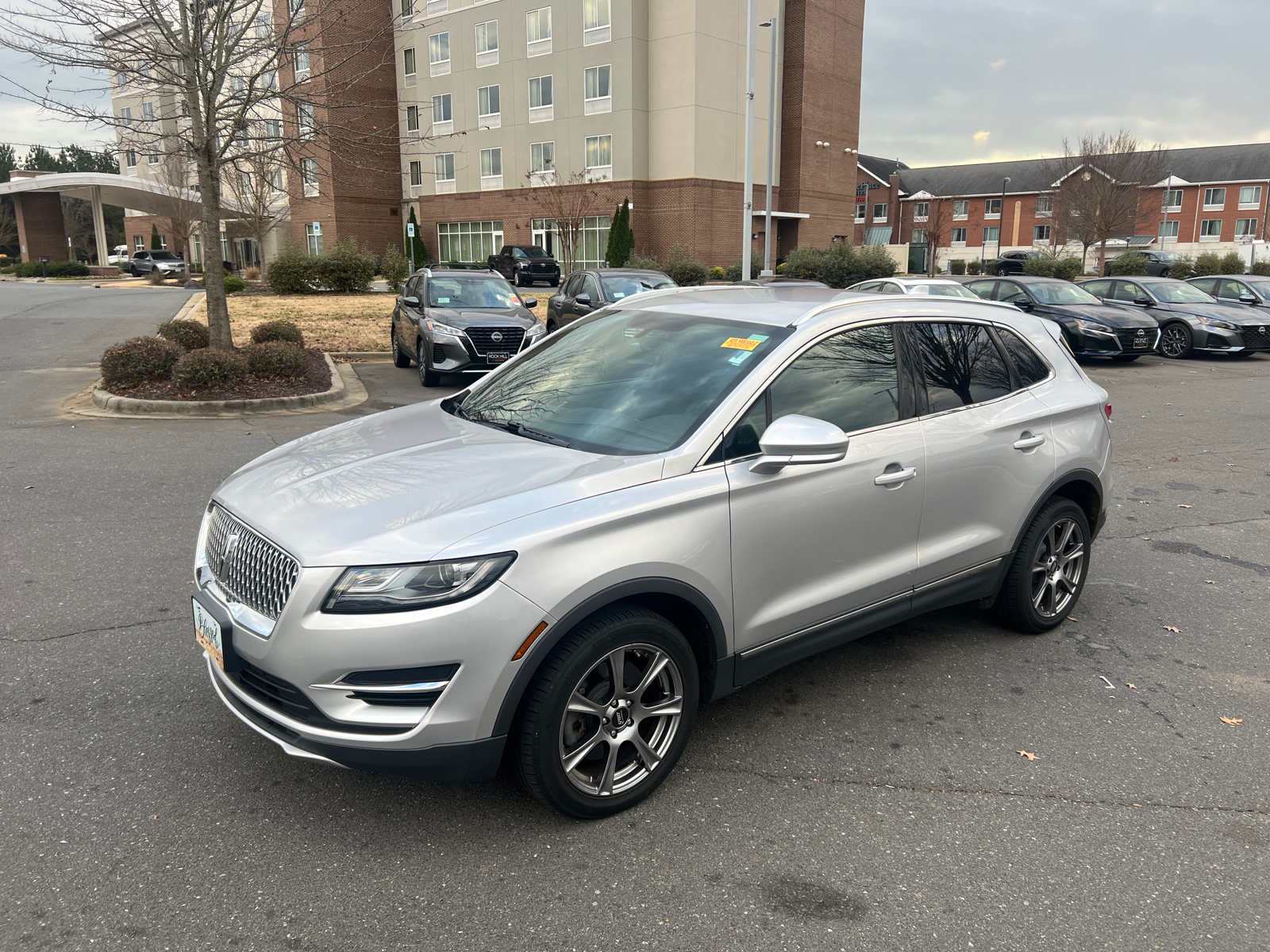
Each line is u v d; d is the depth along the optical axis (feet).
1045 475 14.02
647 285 48.01
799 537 10.88
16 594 15.37
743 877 8.94
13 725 11.29
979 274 205.67
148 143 42.75
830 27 146.20
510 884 8.74
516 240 148.87
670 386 11.21
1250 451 29.91
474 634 8.48
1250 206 231.50
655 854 9.25
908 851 9.40
